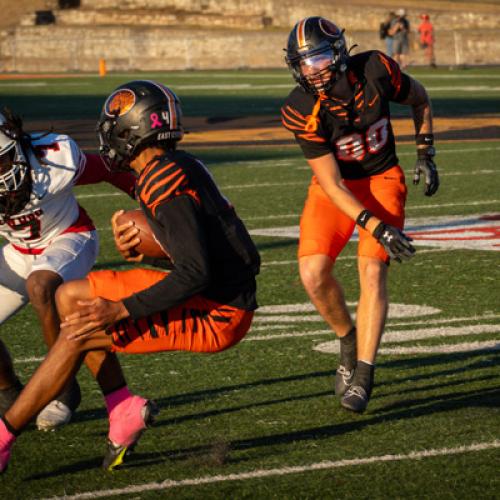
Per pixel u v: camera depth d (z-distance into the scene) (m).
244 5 138.25
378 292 12.91
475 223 26.42
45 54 132.75
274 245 24.30
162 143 10.56
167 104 10.51
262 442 11.65
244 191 32.59
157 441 11.79
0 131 11.70
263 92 76.81
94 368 10.63
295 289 19.89
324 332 16.70
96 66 130.88
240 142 46.44
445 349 15.46
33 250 12.61
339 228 13.43
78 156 12.38
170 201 9.81
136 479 10.62
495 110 58.12
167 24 139.50
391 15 98.75
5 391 12.41
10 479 10.76
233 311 10.44
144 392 13.76
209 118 57.62
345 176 13.72
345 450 11.28
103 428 12.41
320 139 13.18
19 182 11.86
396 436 11.69
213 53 124.88
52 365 10.22
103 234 26.02
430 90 73.62
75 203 12.84
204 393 13.63
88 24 141.88
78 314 9.76
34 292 11.69
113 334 10.28
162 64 127.25
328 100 13.09
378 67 13.39
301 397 13.34
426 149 14.34
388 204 13.63
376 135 13.49
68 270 12.00
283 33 122.94
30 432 12.30
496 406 12.70
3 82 95.56
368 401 12.63
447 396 13.19
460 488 10.14
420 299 18.75
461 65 104.44
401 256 12.32
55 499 10.16
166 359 15.34
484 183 33.12
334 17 131.25
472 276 20.42
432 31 102.50
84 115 59.81
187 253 9.69
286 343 16.06
